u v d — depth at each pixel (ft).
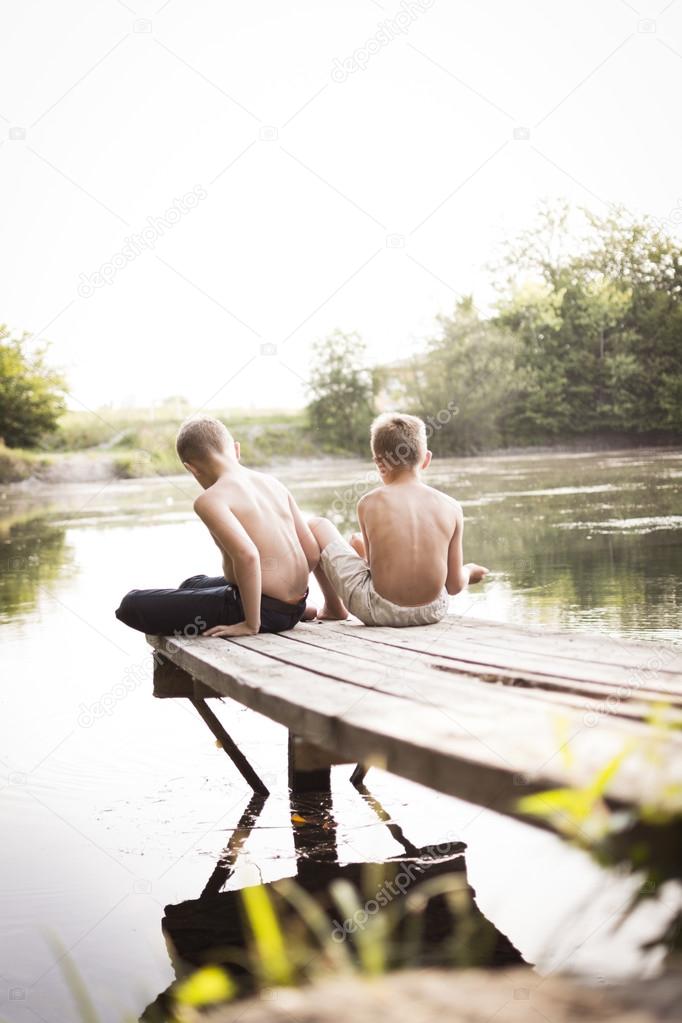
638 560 17.56
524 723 4.37
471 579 10.23
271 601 9.39
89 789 7.78
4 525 32.19
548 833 3.34
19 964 4.77
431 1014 2.39
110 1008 4.20
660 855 2.27
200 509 9.30
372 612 9.39
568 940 3.22
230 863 6.08
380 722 4.65
